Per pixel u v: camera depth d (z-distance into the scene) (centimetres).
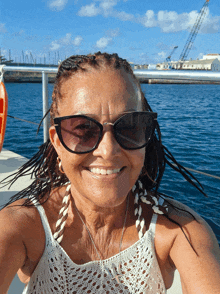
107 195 33
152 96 1525
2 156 146
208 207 219
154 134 42
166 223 39
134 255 39
